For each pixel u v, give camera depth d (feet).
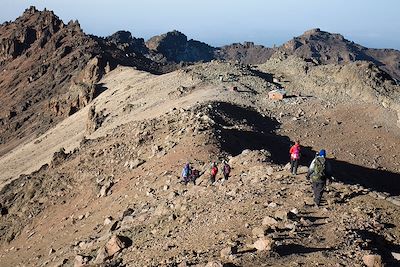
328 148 172.35
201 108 183.52
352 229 50.78
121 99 331.98
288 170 75.51
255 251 47.03
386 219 54.39
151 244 64.90
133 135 166.61
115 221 92.89
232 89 241.14
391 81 242.37
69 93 482.69
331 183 66.69
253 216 57.77
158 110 241.14
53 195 157.17
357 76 240.53
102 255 69.46
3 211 180.04
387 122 199.00
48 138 388.98
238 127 167.43
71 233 113.19
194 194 79.36
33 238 132.98
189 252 53.67
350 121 201.05
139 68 520.01
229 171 81.30
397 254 45.06
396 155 169.27
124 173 132.16
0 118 560.20
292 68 287.28
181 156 120.57
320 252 44.39
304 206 58.34
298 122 197.26
